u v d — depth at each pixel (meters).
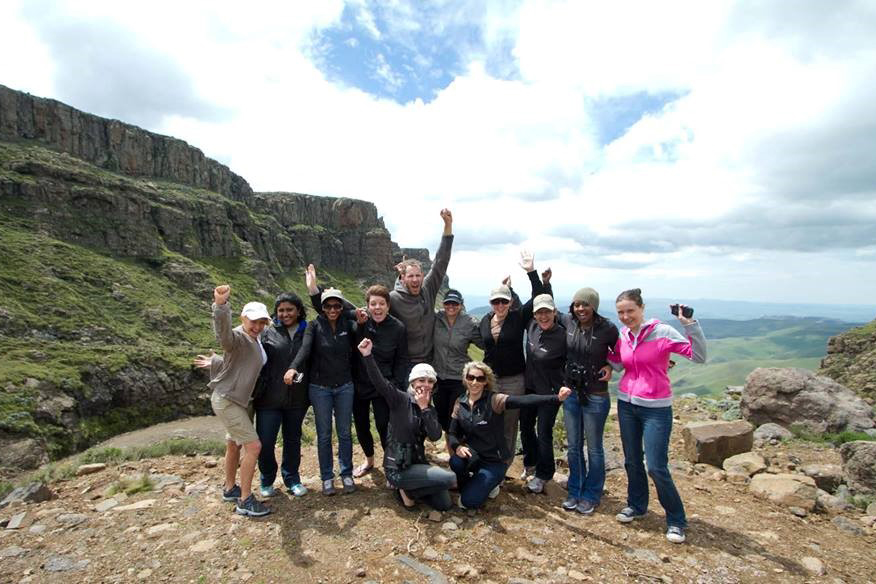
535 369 6.85
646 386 5.80
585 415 6.43
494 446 6.36
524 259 7.51
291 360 6.42
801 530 6.08
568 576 4.86
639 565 5.10
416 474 6.07
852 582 4.94
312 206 182.62
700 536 5.78
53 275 68.38
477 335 7.61
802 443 10.64
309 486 7.00
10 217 76.94
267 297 113.31
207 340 75.00
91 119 113.25
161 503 6.38
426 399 6.30
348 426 6.76
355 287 170.00
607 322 6.27
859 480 7.82
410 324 7.37
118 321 67.94
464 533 5.66
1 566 4.92
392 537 5.50
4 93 97.25
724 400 14.98
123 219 91.56
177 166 130.25
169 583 4.63
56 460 36.34
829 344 32.75
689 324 5.56
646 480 6.19
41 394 39.81
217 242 116.56
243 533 5.52
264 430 6.34
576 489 6.59
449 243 7.94
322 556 5.09
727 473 8.26
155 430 47.62
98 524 5.79
